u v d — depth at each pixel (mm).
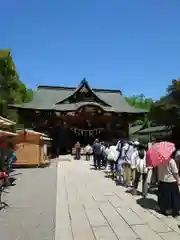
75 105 34531
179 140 17516
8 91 18219
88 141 34656
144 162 8641
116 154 12141
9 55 17625
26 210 7344
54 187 10719
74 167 18234
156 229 5727
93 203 8078
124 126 36281
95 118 34750
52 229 5812
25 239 5238
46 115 33469
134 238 5242
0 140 11258
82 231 5688
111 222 6258
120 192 9586
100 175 14141
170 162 6648
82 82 35906
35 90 38031
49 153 26797
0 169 12070
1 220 6445
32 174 14633
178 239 5160
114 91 42156
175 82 15797
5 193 9570
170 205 6656
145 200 8289
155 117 18156
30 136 18000
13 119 23234
